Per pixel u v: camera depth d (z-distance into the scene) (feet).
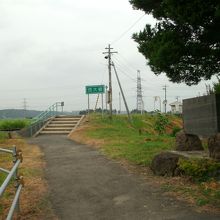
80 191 34.53
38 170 44.78
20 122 107.45
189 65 41.27
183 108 49.88
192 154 42.09
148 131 127.95
